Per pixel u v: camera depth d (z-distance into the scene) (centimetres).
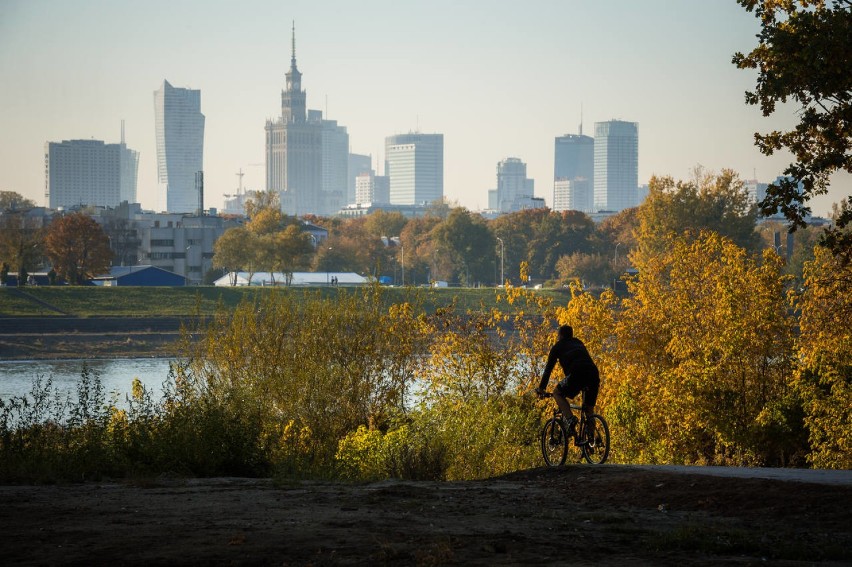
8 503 1577
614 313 4762
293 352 4512
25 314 15738
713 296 4353
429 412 3244
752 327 4100
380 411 4362
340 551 1153
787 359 4156
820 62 2548
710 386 4050
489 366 4244
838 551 1180
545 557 1134
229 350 4566
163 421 2503
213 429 2420
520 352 4641
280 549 1162
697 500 1545
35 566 1076
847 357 3866
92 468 2175
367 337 4553
